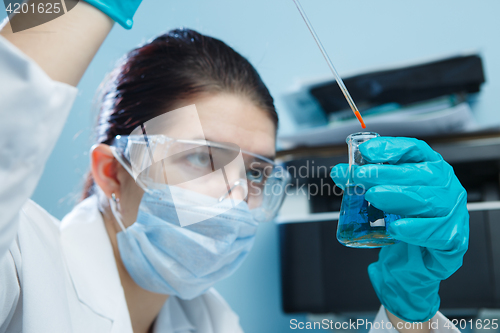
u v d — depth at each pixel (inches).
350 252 45.3
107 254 32.9
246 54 66.5
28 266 26.3
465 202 29.5
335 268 45.5
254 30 66.8
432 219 26.4
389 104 54.3
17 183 17.0
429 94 53.3
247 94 36.5
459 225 27.6
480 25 63.1
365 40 65.7
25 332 24.9
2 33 18.5
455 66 52.4
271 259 61.1
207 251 32.8
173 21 66.4
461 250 27.6
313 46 65.9
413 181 27.2
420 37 64.6
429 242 26.6
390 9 65.3
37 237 28.7
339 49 66.1
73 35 19.1
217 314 42.2
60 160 62.9
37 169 17.7
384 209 26.8
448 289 43.2
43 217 31.9
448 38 63.9
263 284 61.0
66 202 62.3
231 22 67.0
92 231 33.5
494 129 46.1
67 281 30.0
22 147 16.7
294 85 61.3
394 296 33.2
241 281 61.6
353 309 44.7
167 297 38.0
